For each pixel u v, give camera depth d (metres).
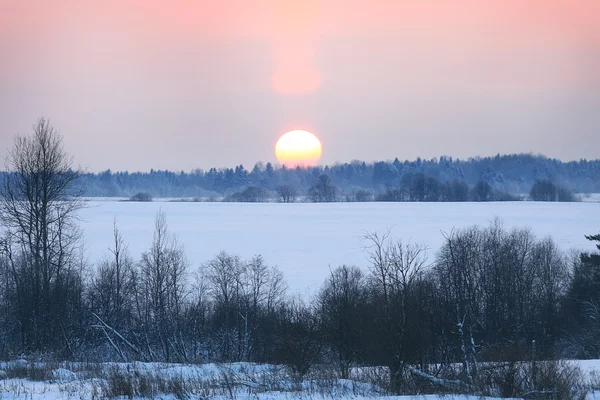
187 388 31.73
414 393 31.42
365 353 39.22
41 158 65.50
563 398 28.62
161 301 71.44
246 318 63.53
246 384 33.06
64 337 59.16
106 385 33.12
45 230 65.25
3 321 62.78
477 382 31.62
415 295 39.97
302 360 38.91
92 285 75.56
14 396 30.16
